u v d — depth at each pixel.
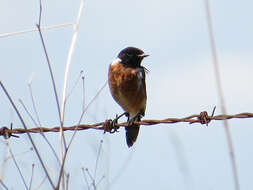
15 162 7.30
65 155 7.09
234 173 6.46
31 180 7.21
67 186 7.01
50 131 10.64
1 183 7.08
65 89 7.91
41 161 6.83
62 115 7.62
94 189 7.27
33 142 6.88
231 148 6.59
